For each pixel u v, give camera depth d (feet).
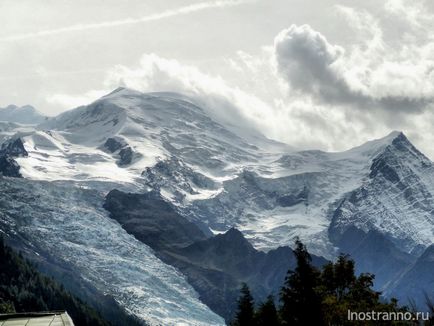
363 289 530.68
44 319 346.95
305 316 517.55
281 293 537.24
